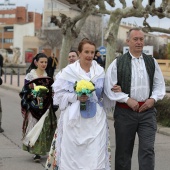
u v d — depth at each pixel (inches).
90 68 186.4
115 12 507.2
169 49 1969.7
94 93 181.3
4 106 586.2
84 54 183.2
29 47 2972.4
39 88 256.2
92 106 179.8
